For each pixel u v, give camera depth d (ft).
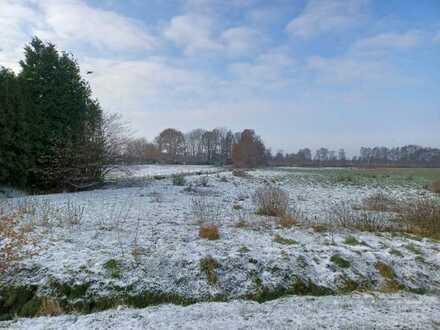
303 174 98.17
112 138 46.91
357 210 30.91
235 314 10.81
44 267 13.03
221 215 25.35
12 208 22.02
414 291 13.60
